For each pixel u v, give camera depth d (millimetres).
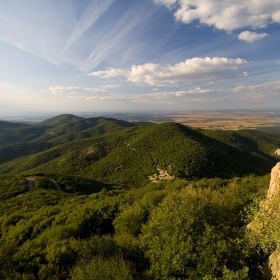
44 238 20031
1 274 12469
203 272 10664
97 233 22938
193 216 13305
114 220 23219
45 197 39781
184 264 11398
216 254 10953
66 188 51312
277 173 15508
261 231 11531
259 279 10531
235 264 10859
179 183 40156
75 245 15078
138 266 13883
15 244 18938
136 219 21281
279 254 10133
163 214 14711
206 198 16469
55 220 24531
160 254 12633
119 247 15227
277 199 11727
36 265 13461
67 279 11789
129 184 74062
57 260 13328
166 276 11617
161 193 26922
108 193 40250
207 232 11984
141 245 15172
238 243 11281
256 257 11539
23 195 41250
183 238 12273
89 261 12703
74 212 26453
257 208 13664
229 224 14508
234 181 34938
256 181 33031
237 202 19000
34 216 27969
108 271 11164
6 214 32469
